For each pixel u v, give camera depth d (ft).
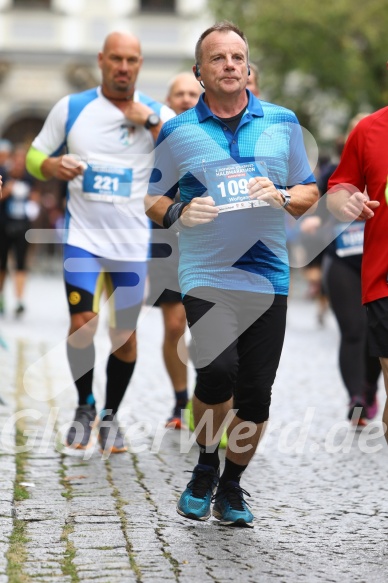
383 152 33.32
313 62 161.68
